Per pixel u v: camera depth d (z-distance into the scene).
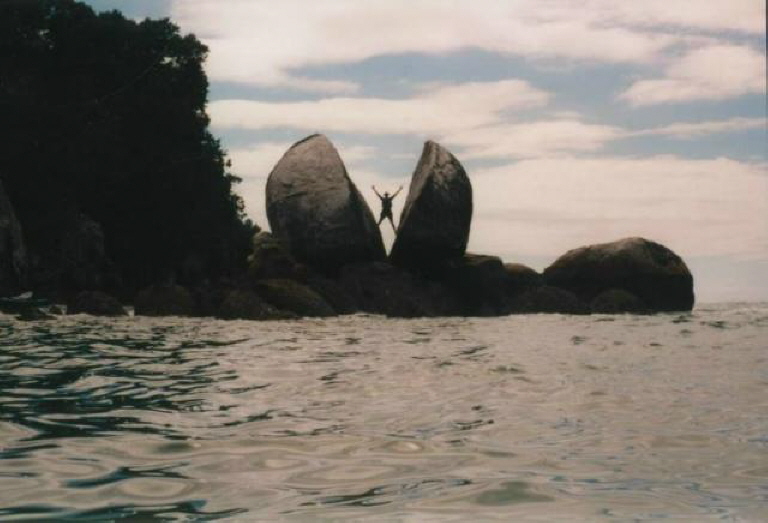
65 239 35.47
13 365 10.90
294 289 24.09
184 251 41.47
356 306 25.66
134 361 11.50
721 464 5.48
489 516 4.31
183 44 41.38
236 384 9.27
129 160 39.34
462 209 27.39
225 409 7.61
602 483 4.99
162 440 6.20
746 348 13.98
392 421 7.01
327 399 8.20
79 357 11.92
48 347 13.32
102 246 36.81
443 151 28.38
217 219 42.12
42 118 37.25
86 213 40.38
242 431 6.56
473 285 26.97
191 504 4.54
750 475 5.19
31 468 5.33
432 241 26.97
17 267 30.48
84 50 39.91
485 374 10.17
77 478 5.09
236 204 44.50
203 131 43.34
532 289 28.73
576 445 6.06
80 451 5.83
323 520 4.25
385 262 27.34
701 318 24.38
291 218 28.02
